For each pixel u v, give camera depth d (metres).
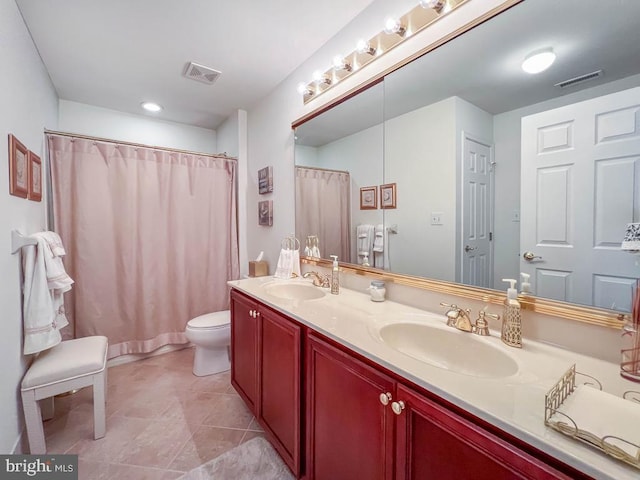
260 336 1.57
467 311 1.08
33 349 1.50
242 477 1.36
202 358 2.30
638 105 0.77
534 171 0.98
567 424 0.54
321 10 1.58
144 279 2.54
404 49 1.37
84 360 1.58
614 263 0.82
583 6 0.86
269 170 2.54
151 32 1.74
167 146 3.22
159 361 2.54
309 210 2.10
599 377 0.74
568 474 0.51
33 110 1.80
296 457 1.26
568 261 0.91
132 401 1.96
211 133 3.52
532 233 0.99
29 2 1.48
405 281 1.41
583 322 0.87
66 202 2.26
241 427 1.71
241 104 2.79
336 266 1.65
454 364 1.04
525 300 0.99
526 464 0.55
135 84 2.38
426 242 1.33
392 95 1.45
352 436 0.98
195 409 1.88
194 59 2.04
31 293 1.52
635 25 0.78
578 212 0.89
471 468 0.64
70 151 2.27
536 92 0.96
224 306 2.95
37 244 1.56
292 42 1.86
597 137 0.84
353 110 1.68
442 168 1.25
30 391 1.41
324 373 1.10
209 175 2.85
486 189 1.11
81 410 1.85
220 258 2.92
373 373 0.89
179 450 1.53
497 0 1.04
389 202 1.50
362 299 1.52
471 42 1.12
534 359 0.84
